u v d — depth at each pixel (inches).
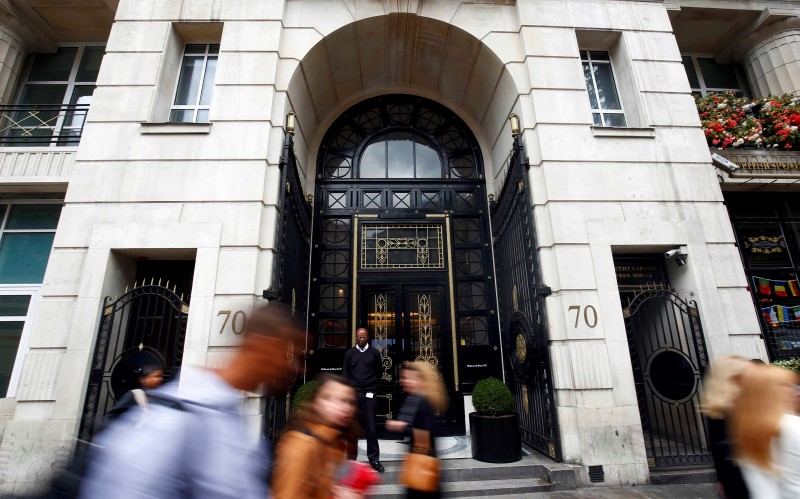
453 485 220.1
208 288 239.5
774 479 90.5
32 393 221.3
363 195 378.3
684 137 292.5
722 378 120.4
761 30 379.9
